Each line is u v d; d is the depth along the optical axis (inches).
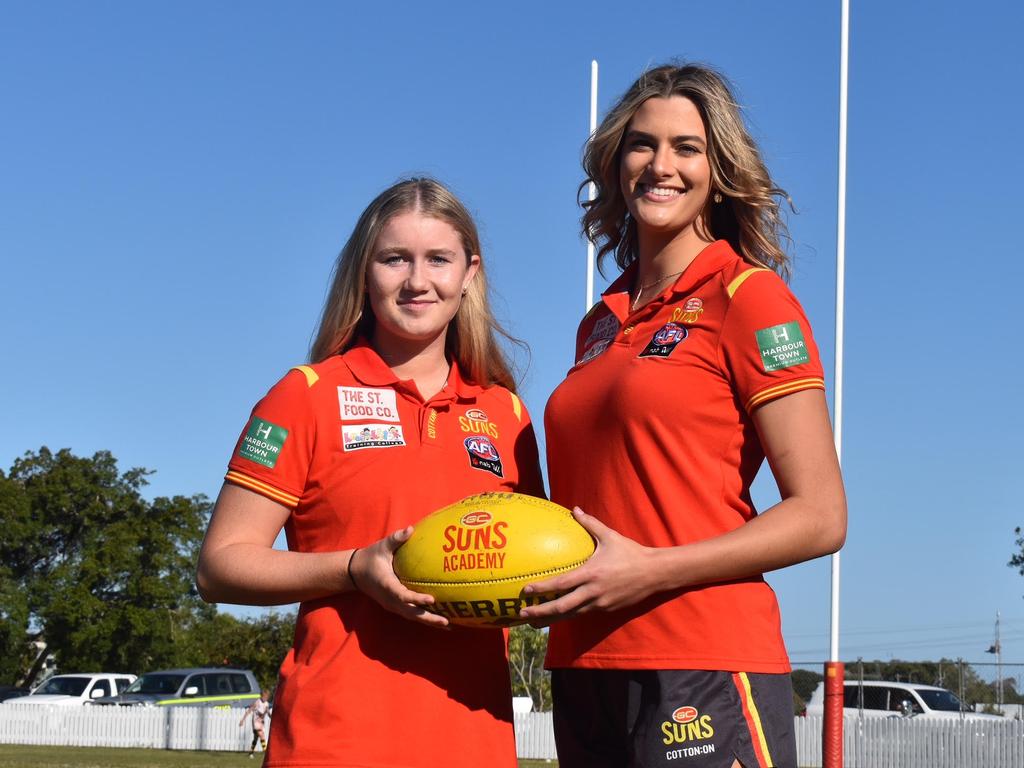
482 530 120.3
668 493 126.2
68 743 1079.6
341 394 133.2
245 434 132.1
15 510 1610.5
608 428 130.5
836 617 562.3
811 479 121.5
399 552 123.5
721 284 130.3
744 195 139.3
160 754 931.3
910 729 804.6
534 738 950.4
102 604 1572.3
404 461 131.6
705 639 122.9
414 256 136.0
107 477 1664.6
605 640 127.8
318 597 126.6
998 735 771.4
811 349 125.6
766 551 119.0
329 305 141.6
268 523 130.0
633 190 140.4
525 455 142.9
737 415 127.9
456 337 145.4
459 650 129.6
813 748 838.5
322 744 123.3
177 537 1652.3
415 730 125.2
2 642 1555.1
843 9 609.0
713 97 137.8
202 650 1653.5
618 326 140.9
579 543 120.6
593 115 494.3
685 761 121.3
